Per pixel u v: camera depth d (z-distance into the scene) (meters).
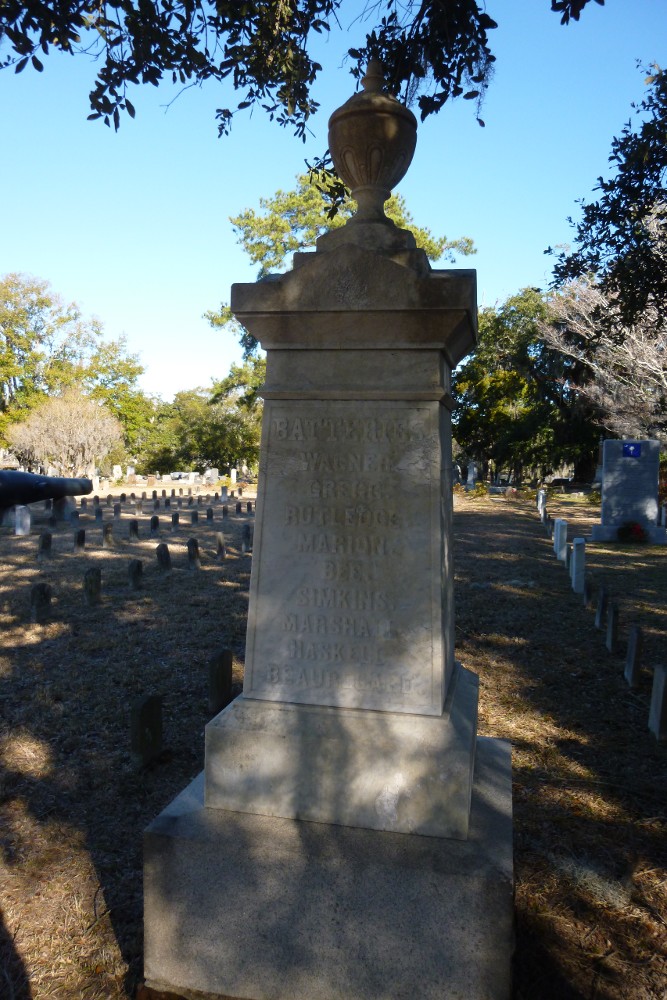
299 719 2.84
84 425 41.34
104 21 4.98
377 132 2.87
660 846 4.07
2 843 4.09
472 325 2.91
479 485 36.88
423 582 2.81
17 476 20.53
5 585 11.76
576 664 7.52
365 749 2.76
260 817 2.85
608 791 4.73
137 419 56.97
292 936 2.66
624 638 8.54
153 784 4.83
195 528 20.73
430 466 2.80
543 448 42.78
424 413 2.80
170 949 2.77
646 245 7.97
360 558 2.86
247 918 2.70
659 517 19.20
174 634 8.66
